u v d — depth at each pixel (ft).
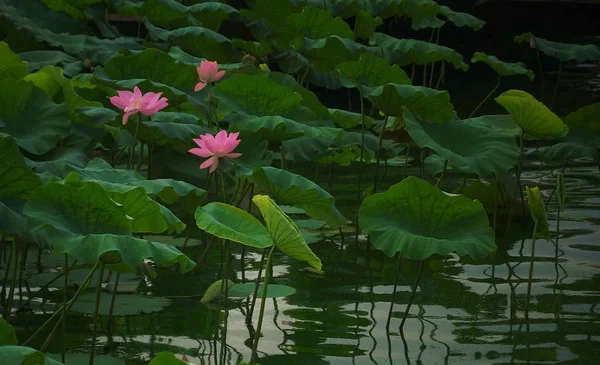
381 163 32.07
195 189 18.22
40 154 18.60
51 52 31.45
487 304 18.63
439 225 17.06
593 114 26.25
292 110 22.82
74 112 21.49
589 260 21.75
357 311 18.07
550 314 18.01
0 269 19.81
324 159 26.09
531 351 15.96
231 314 17.74
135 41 33.32
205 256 21.77
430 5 43.21
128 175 18.11
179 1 41.60
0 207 14.58
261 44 34.45
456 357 15.58
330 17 35.88
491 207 26.27
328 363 15.17
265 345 16.01
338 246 22.85
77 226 13.70
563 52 39.81
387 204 17.19
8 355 10.37
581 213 25.89
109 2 37.19
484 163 20.36
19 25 33.06
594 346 16.25
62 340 15.03
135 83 22.79
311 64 33.37
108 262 13.79
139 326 16.84
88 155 20.92
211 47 34.01
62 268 20.20
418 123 21.09
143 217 15.53
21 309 17.43
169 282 19.70
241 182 22.91
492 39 63.26
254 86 22.16
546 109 22.39
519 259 21.91
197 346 15.90
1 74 22.13
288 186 17.54
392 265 21.44
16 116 19.10
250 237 14.30
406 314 17.60
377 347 16.01
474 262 21.79
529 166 31.68
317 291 19.38
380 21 41.29
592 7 67.51
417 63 36.24
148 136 21.01
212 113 23.89
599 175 30.42
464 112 39.75
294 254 13.99
